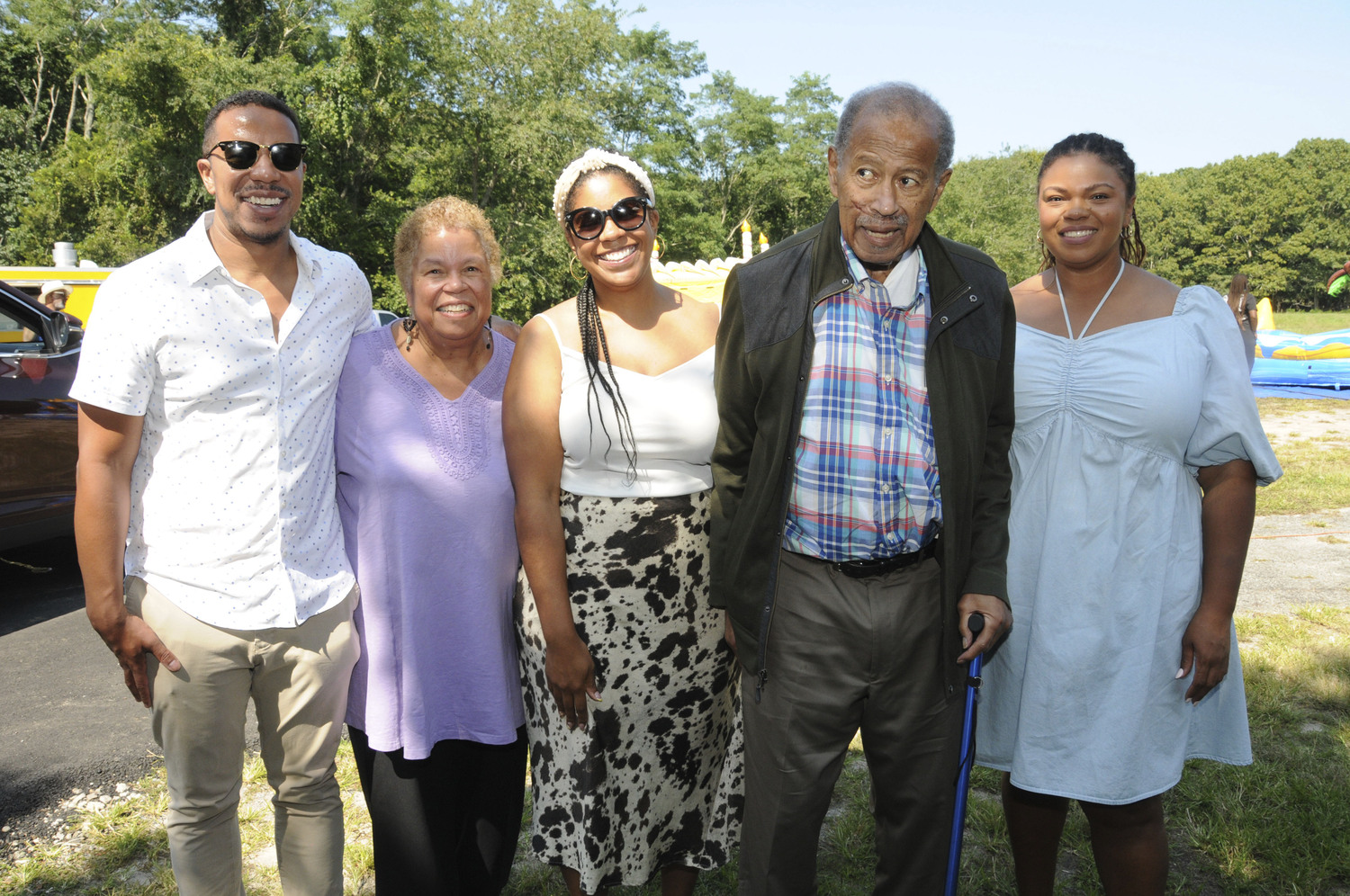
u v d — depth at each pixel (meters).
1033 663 2.13
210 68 25.95
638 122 39.88
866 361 1.89
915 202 1.80
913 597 1.94
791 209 49.84
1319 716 3.65
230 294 2.02
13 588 5.38
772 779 2.01
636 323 2.19
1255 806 3.00
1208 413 2.02
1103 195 2.02
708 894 2.67
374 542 2.19
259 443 2.04
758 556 1.98
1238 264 85.75
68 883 2.63
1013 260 52.09
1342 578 5.55
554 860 2.24
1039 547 2.14
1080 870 2.74
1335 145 89.75
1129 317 2.09
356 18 27.52
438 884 2.29
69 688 3.98
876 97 1.80
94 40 37.06
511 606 2.34
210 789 2.14
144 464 2.05
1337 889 2.64
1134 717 2.07
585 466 2.14
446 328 2.12
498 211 31.42
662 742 2.28
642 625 2.19
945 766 2.01
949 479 1.89
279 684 2.15
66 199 31.34
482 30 31.72
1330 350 15.02
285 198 2.06
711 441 2.18
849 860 2.80
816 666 1.95
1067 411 2.10
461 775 2.37
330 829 2.28
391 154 30.30
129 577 2.07
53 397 4.96
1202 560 2.10
